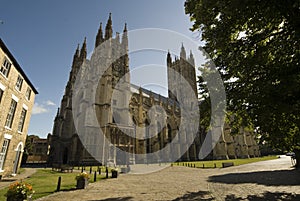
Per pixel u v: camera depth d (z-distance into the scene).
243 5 6.93
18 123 20.05
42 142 79.50
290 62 7.50
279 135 7.73
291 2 6.20
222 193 10.95
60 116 56.62
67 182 15.88
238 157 72.44
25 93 21.45
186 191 11.80
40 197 10.15
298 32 6.70
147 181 16.91
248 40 8.62
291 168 24.05
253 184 13.73
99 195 10.71
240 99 8.87
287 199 9.10
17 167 21.17
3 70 16.50
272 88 6.90
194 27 10.68
